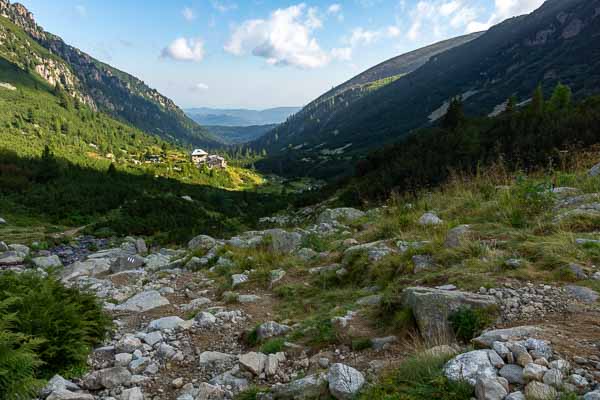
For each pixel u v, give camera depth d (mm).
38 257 19969
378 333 4738
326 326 5121
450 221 8086
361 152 172750
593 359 2885
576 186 8438
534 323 3713
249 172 175875
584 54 140750
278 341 5008
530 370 2764
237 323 6277
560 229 5809
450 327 4059
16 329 4582
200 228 32281
